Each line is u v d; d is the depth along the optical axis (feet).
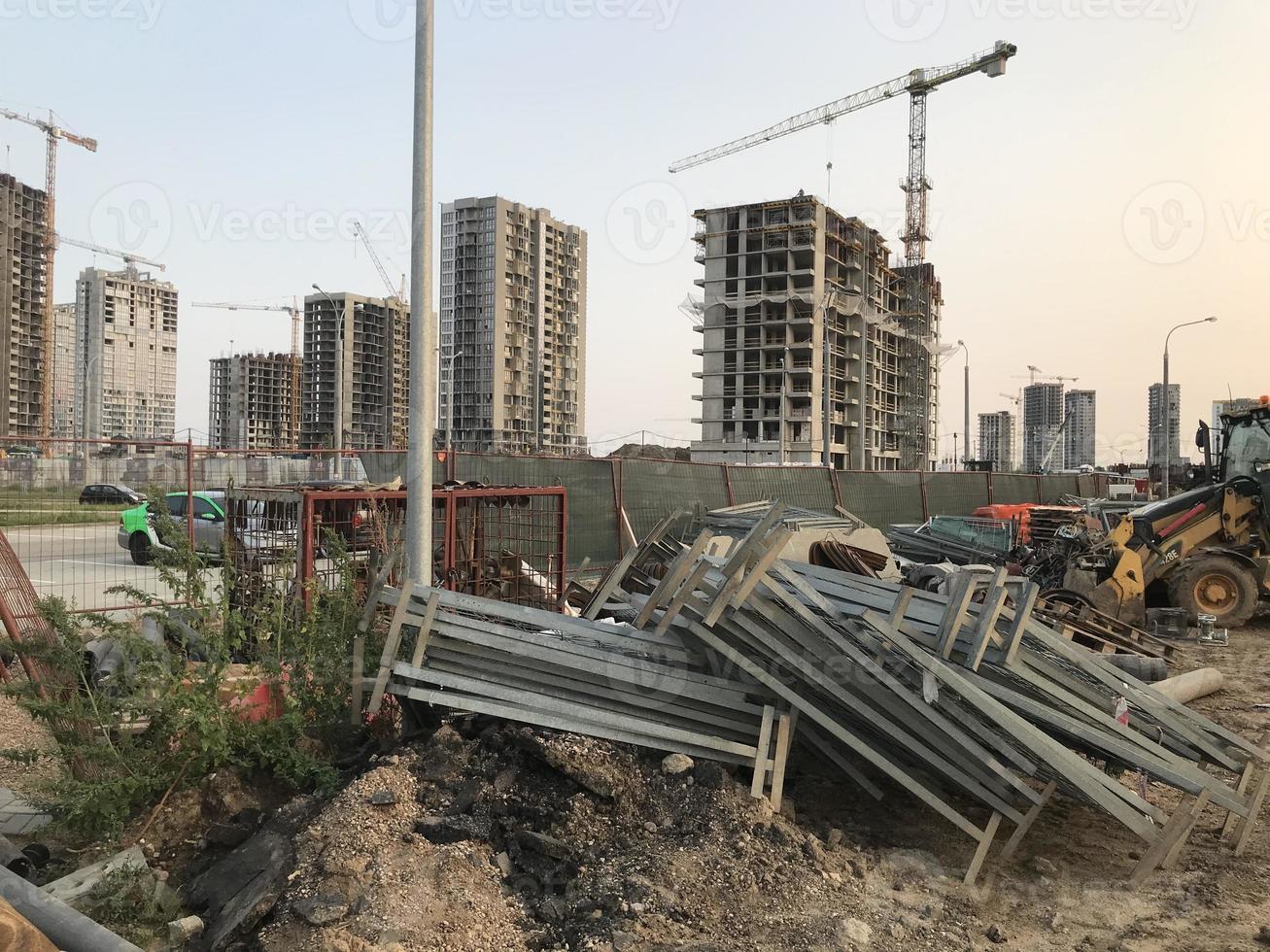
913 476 74.69
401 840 13.25
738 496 54.39
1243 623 39.60
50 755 15.02
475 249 343.26
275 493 23.12
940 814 16.90
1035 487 94.63
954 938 12.46
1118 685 16.44
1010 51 319.88
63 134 339.77
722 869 13.42
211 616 16.60
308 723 16.70
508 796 14.49
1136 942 12.59
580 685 16.07
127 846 14.06
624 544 45.09
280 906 11.85
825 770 17.84
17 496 33.19
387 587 16.60
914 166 354.33
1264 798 18.16
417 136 20.38
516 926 12.12
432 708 17.22
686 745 15.97
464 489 27.58
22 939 9.41
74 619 16.01
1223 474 45.19
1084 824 17.06
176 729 14.71
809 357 333.62
